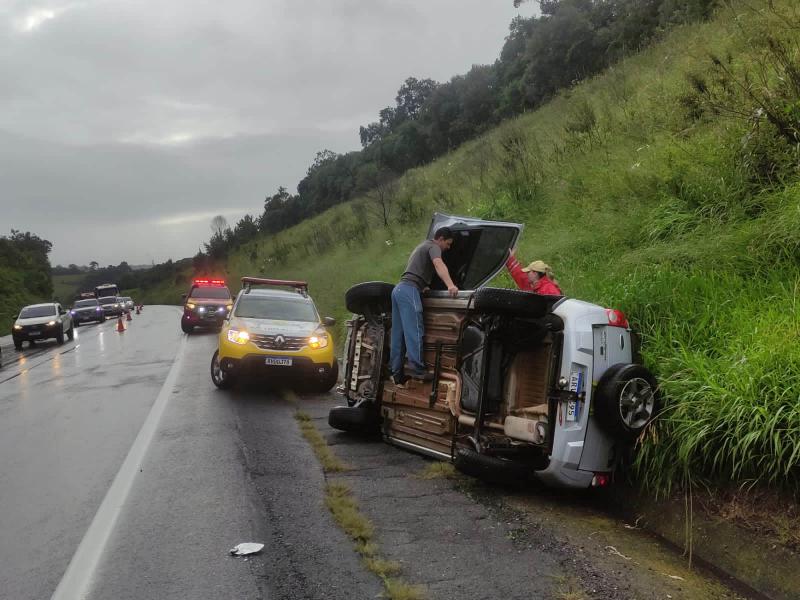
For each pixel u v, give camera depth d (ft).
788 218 17.88
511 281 28.96
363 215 92.48
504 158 49.39
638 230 25.18
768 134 21.15
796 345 12.89
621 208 27.61
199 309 72.59
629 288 18.80
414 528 14.10
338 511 14.96
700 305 16.85
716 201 22.11
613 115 42.45
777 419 11.54
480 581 11.57
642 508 14.29
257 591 11.46
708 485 13.06
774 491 11.94
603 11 85.20
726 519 12.30
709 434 12.92
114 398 31.96
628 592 11.07
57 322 74.49
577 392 14.60
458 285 21.42
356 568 12.24
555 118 58.59
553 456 14.65
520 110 100.32
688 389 13.93
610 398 14.12
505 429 15.97
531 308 15.20
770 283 16.63
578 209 32.78
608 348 15.06
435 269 19.27
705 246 19.67
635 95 42.01
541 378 15.85
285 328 32.50
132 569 12.56
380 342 21.74
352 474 18.17
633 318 17.92
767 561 11.16
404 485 17.04
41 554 13.61
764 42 24.76
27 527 15.21
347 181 172.86
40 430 25.70
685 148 25.53
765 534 11.51
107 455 21.11
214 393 31.96
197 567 12.51
